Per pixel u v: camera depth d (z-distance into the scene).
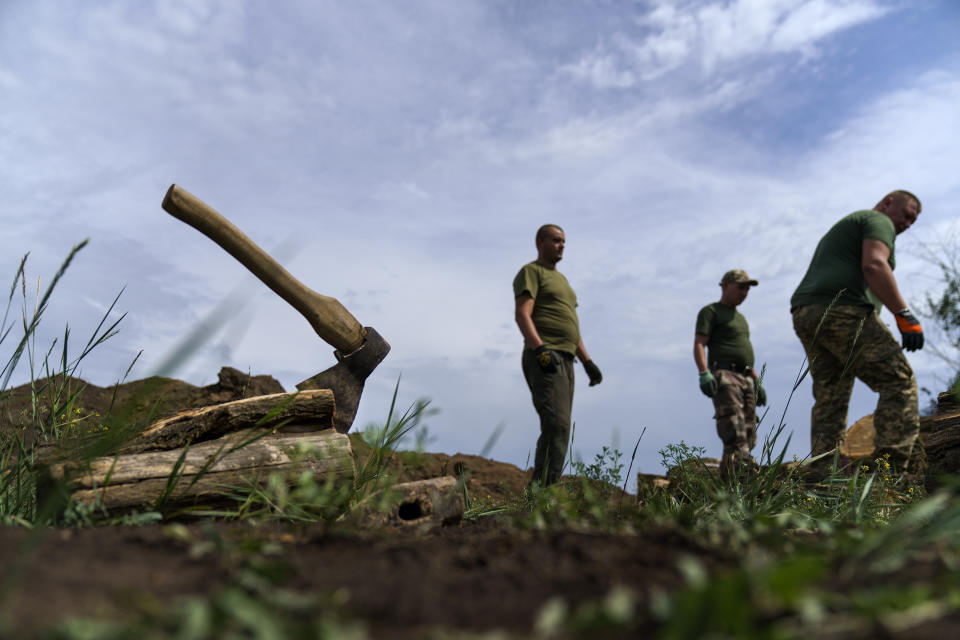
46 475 2.06
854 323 4.73
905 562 1.28
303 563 1.34
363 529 1.91
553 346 4.69
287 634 0.88
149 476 2.06
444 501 2.27
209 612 0.93
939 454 3.19
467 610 1.04
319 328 2.93
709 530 1.70
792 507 2.57
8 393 2.50
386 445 2.35
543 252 4.96
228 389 5.06
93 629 0.82
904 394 4.59
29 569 1.14
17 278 2.50
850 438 6.16
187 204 2.68
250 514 2.08
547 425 4.59
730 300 6.00
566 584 1.16
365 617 1.01
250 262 2.81
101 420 2.64
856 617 0.94
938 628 0.88
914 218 5.20
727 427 5.80
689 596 0.86
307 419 2.46
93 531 1.60
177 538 1.50
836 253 4.96
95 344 2.76
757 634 0.86
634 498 3.25
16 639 0.82
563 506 2.11
